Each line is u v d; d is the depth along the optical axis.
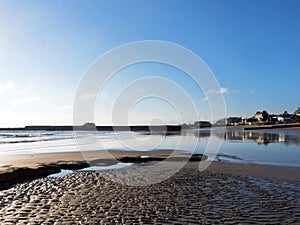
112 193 11.53
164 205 9.65
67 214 8.70
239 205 9.48
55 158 23.55
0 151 30.97
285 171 16.08
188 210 9.02
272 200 10.05
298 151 27.17
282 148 30.16
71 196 11.05
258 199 10.21
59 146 38.25
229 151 27.72
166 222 7.92
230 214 8.54
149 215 8.57
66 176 15.73
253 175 15.06
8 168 16.52
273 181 13.39
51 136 72.25
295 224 7.63
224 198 10.45
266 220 7.96
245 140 43.19
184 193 11.35
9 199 10.56
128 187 12.70
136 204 9.83
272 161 20.31
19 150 32.28
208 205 9.55
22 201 10.27
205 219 8.13
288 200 10.02
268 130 82.06
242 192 11.33
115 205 9.70
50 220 8.13
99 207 9.47
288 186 12.29
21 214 8.69
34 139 57.97
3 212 8.88
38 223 7.88
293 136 52.69
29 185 13.28
